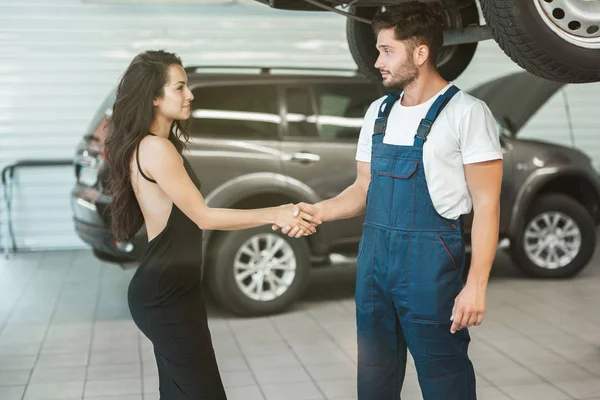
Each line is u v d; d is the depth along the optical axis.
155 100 2.28
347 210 2.45
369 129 2.41
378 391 2.41
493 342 4.06
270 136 4.36
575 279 5.16
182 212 2.27
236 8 6.20
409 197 2.21
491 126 2.19
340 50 6.25
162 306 2.28
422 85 2.23
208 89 4.30
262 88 4.37
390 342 2.38
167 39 6.20
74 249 6.27
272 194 4.41
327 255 4.45
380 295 2.31
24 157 6.18
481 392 3.42
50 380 3.58
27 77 6.15
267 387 3.48
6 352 3.90
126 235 2.35
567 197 5.13
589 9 2.03
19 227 6.19
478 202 2.20
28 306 4.73
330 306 4.65
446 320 2.25
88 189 4.32
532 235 5.11
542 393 3.40
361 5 2.59
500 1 2.02
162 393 2.42
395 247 2.24
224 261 4.27
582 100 6.36
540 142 5.05
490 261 2.18
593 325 4.30
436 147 2.18
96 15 6.16
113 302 4.85
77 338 4.17
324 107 4.46
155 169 2.22
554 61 2.05
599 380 3.53
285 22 6.22
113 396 3.42
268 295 4.38
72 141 6.23
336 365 3.74
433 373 2.29
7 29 6.09
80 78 6.19
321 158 4.40
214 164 4.24
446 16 2.61
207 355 2.34
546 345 3.98
